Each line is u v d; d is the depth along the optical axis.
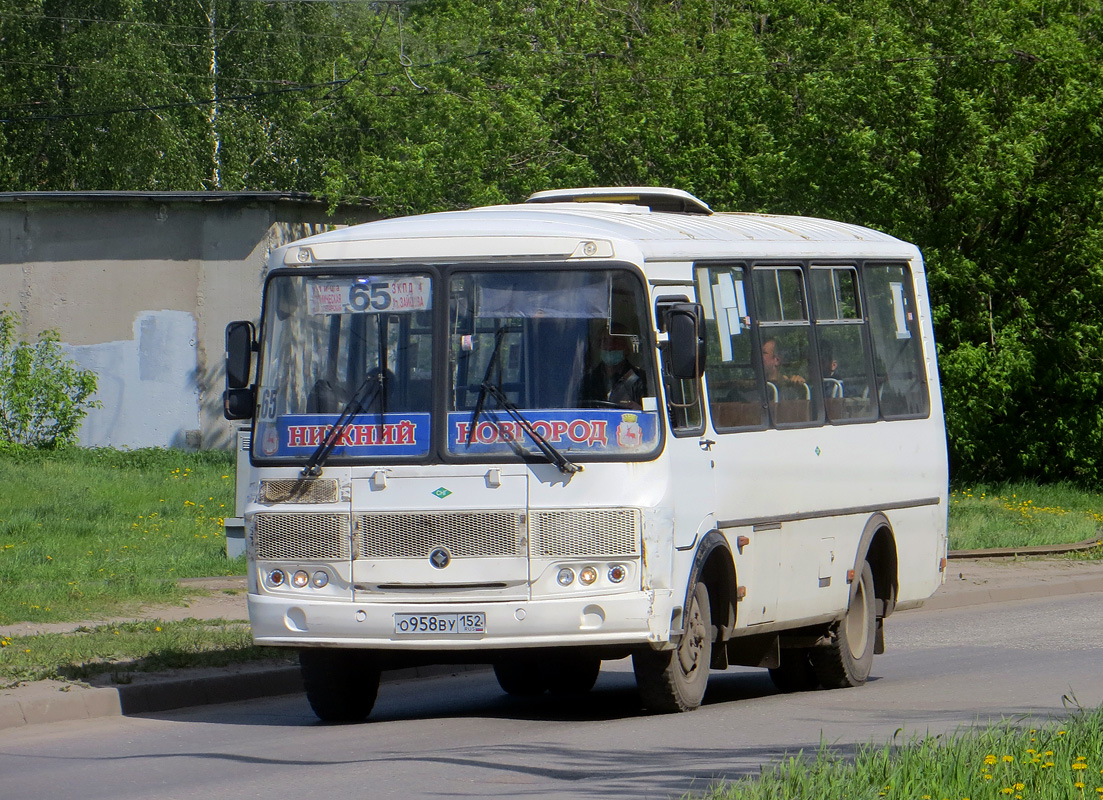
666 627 35.06
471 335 35.69
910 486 48.50
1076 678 44.03
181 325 112.56
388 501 35.25
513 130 116.19
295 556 35.81
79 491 91.06
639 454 34.94
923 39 106.75
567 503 34.69
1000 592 69.25
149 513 83.88
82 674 41.88
